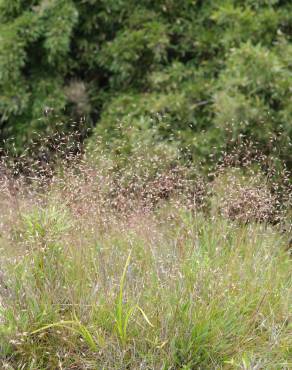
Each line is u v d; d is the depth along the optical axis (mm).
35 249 6621
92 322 6082
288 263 8016
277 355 6020
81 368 5906
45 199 7695
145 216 7840
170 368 5789
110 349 5812
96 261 6949
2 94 12109
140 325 5957
